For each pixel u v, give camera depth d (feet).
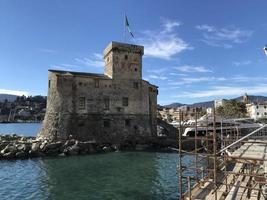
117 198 83.35
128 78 218.38
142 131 216.54
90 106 202.80
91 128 200.03
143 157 160.56
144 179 106.63
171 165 135.44
